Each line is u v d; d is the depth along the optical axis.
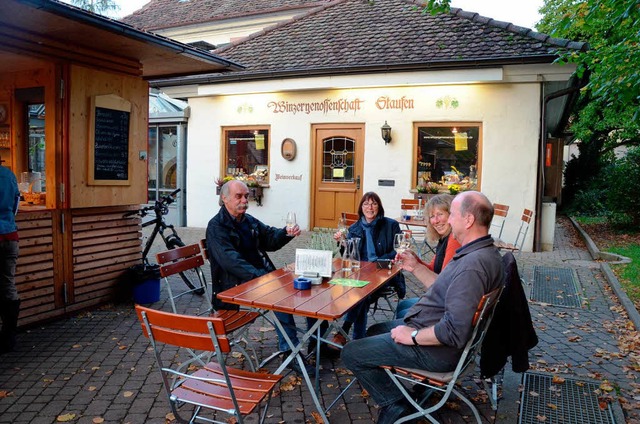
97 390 3.92
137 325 5.42
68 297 5.64
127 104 6.08
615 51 5.06
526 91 9.83
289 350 4.28
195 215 13.09
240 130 12.50
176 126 13.33
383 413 3.22
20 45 4.92
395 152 10.89
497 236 10.16
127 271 6.32
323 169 11.70
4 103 6.46
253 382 2.97
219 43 18.70
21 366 4.34
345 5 13.65
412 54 10.60
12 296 4.64
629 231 13.00
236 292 3.53
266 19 17.77
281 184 12.03
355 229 5.30
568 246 11.02
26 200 5.92
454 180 10.50
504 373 4.27
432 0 6.10
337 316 2.97
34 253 5.24
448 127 10.51
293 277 3.99
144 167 6.46
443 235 4.27
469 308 2.79
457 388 3.99
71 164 5.48
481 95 10.13
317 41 12.41
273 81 11.44
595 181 18.75
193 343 2.62
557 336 5.25
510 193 10.08
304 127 11.70
